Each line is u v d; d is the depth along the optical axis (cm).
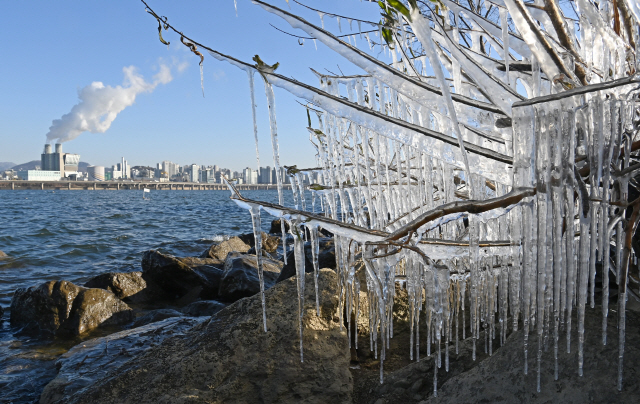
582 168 173
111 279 773
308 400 228
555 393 168
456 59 176
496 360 198
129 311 653
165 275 802
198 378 243
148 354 276
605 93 157
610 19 204
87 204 4769
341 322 272
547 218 158
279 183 208
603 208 163
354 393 237
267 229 2152
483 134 182
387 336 269
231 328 271
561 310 185
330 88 223
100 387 249
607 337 183
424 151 173
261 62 176
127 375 255
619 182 174
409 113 254
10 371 447
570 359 177
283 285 306
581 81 173
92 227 2173
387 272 226
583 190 159
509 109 158
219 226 2408
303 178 290
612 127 155
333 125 250
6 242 1536
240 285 727
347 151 300
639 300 204
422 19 135
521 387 177
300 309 238
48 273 1040
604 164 160
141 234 1927
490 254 191
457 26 184
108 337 448
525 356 175
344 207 257
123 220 2664
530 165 156
